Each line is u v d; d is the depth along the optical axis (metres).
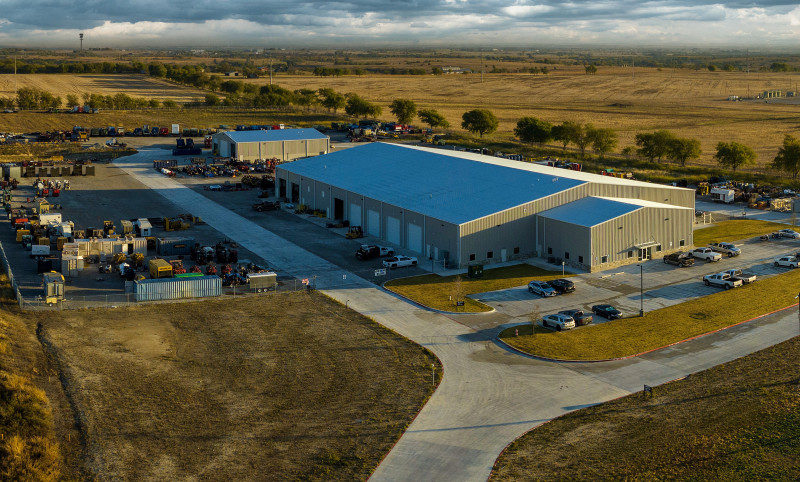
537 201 95.19
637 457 48.41
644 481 45.59
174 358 63.97
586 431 52.09
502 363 63.56
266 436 51.44
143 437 50.91
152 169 166.25
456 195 101.25
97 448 49.28
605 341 68.06
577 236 90.19
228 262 93.44
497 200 96.56
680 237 97.88
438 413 54.75
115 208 125.19
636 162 176.88
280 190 135.50
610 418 53.91
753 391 57.66
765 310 75.75
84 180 151.25
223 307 77.12
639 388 58.78
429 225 95.06
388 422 53.38
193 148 188.88
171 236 106.00
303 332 70.25
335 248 100.81
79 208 124.56
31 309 75.00
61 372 60.09
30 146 192.62
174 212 122.81
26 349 63.50
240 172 160.62
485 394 57.78
